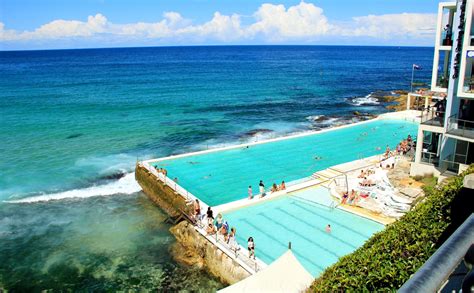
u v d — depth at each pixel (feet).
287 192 97.91
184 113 218.79
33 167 131.44
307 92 298.56
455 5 87.66
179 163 125.90
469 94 80.64
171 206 97.04
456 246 12.55
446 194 40.32
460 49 82.79
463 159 88.33
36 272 76.02
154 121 198.39
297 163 125.08
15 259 80.18
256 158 130.21
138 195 111.24
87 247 84.43
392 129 164.14
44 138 165.58
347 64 599.16
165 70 486.38
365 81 374.02
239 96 278.87
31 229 91.97
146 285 71.97
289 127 183.73
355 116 206.18
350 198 89.61
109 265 78.07
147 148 152.25
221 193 102.83
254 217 86.58
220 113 218.18
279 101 256.52
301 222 83.51
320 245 74.13
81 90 305.32
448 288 13.76
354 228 79.82
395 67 542.57
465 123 86.28
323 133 160.35
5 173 125.70
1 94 281.54
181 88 320.29
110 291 70.49
